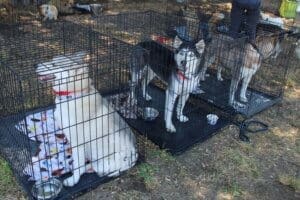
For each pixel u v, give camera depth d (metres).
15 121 3.90
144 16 6.61
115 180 3.30
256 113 4.70
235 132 4.27
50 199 2.96
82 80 2.99
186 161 3.66
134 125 4.17
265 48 5.33
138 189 3.22
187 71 3.88
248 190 3.36
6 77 3.73
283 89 5.38
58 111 3.03
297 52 6.50
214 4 10.23
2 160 3.38
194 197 3.21
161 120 4.30
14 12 7.45
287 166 3.75
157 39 5.05
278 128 4.45
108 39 4.94
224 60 4.86
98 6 8.46
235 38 4.67
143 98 4.63
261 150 3.97
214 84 5.23
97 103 3.15
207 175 3.49
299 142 4.19
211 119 4.35
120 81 4.40
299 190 3.41
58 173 3.26
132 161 3.44
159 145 3.83
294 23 8.48
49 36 5.16
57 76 2.88
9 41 4.67
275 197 3.31
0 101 3.87
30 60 4.14
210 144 3.99
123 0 9.90
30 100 4.06
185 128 4.18
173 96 4.04
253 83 5.53
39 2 8.12
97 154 3.26
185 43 4.00
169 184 3.33
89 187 3.16
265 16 7.97
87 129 3.14
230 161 3.73
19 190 3.07
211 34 5.02
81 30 4.99
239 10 5.04
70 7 8.23
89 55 4.20
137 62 4.23
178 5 9.66
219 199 3.22
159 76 4.25
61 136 3.68
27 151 3.39
